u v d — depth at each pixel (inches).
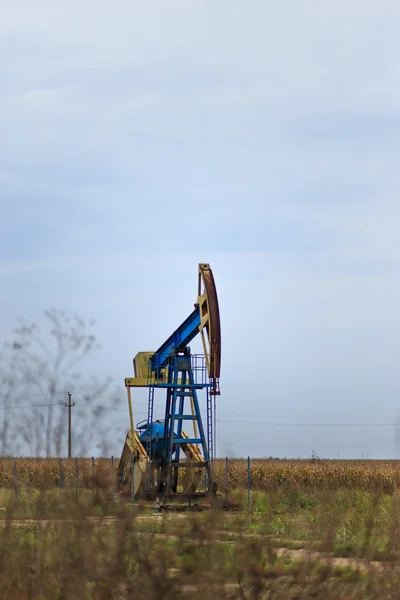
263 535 765.9
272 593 651.5
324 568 659.4
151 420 2128.4
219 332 1972.2
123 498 796.6
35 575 671.8
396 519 871.1
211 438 2000.5
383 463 3801.7
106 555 663.1
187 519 757.9
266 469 3102.9
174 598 633.6
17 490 757.3
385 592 662.5
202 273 2014.0
